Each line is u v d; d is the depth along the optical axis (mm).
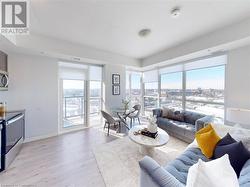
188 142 3582
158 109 4789
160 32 3434
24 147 3385
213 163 1282
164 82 5668
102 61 4727
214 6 2441
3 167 2420
